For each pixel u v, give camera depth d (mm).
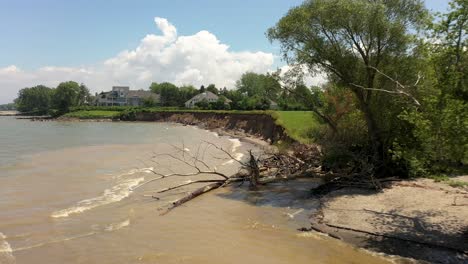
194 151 39094
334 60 22297
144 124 104375
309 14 21812
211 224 14125
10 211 15391
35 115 177875
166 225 13977
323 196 17859
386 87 21406
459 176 19969
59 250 11320
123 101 168625
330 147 21734
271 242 12141
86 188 20125
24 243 11797
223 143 50062
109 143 47438
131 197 18312
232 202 17625
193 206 16891
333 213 14836
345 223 13508
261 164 25656
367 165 19344
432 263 10094
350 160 20969
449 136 10969
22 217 14570
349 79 22156
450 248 10781
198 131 76000
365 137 22578
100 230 13242
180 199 17500
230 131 69750
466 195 15969
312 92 26594
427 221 12992
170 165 28984
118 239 12391
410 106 18172
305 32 22328
